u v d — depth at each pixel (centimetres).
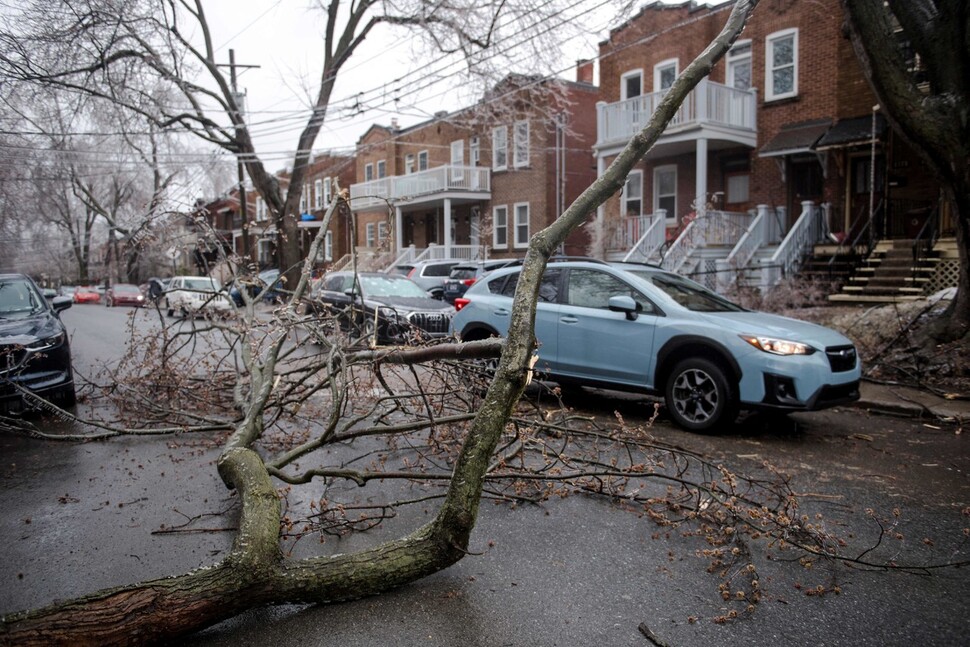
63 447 655
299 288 584
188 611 289
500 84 2059
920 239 1545
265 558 315
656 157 2169
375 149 3806
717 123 1850
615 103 2078
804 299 1495
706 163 1919
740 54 2006
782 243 1683
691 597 342
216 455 623
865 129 1650
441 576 366
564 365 780
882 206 1655
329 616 323
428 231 3438
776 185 1925
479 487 340
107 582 368
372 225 3778
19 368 709
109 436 638
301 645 298
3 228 1852
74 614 269
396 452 608
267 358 538
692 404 688
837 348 655
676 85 333
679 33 2092
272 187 2506
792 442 646
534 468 551
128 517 466
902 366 920
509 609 329
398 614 324
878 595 344
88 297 4522
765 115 1944
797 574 368
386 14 2306
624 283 757
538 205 2742
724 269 1689
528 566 378
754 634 306
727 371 665
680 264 1733
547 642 300
